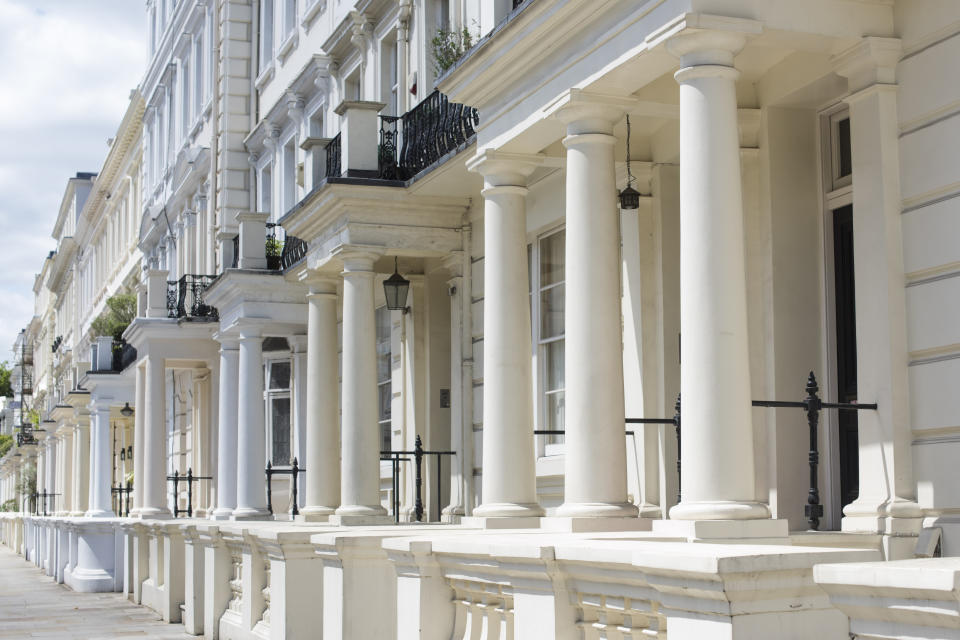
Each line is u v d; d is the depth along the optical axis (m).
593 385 7.41
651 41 6.64
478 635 6.04
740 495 6.04
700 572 3.76
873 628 3.00
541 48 7.87
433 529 8.60
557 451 10.84
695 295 6.21
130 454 32.84
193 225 26.44
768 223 8.07
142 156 34.91
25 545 39.44
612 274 7.52
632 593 4.48
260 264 16.62
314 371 13.27
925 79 6.57
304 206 12.64
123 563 21.89
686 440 6.18
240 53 22.81
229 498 17.55
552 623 4.95
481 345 12.08
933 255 6.50
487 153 8.81
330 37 16.45
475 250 12.23
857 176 6.91
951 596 2.74
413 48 13.91
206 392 23.06
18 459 59.41
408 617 6.41
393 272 13.71
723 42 6.35
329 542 7.65
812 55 7.61
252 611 10.12
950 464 6.34
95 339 30.36
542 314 11.18
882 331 6.69
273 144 20.44
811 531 6.98
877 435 6.70
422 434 13.70
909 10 6.69
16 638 13.12
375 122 12.30
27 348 75.88
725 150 6.29
